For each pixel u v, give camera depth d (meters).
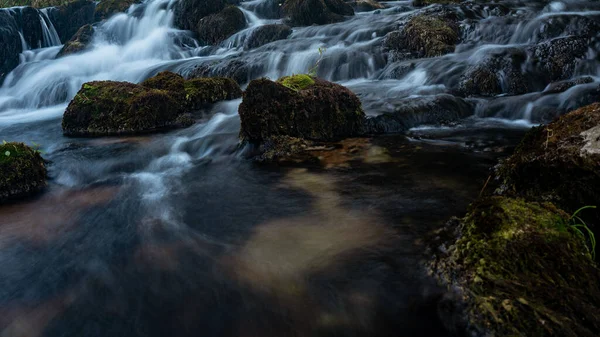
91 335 2.45
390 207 3.73
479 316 2.10
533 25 9.91
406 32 11.23
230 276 2.91
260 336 2.34
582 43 8.53
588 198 2.71
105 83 8.65
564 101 6.95
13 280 3.06
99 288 2.91
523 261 2.20
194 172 5.45
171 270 3.05
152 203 4.43
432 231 3.18
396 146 5.69
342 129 6.27
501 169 3.99
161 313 2.59
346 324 2.38
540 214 2.50
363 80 10.55
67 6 21.02
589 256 2.21
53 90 13.35
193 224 3.82
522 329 1.92
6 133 8.68
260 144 5.88
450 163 4.87
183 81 9.09
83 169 5.79
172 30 18.20
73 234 3.78
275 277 2.85
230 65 12.21
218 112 8.64
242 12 18.58
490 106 7.37
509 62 8.51
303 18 16.81
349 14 17.94
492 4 12.94
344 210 3.78
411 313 2.38
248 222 3.76
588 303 1.94
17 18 17.66
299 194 4.30
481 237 2.46
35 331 2.52
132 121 7.86
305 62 11.46
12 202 4.70
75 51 16.58
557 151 2.98
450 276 2.43
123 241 3.58
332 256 3.03
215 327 2.43
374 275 2.74
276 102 5.80
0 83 15.31
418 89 8.55
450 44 10.56
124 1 21.78
